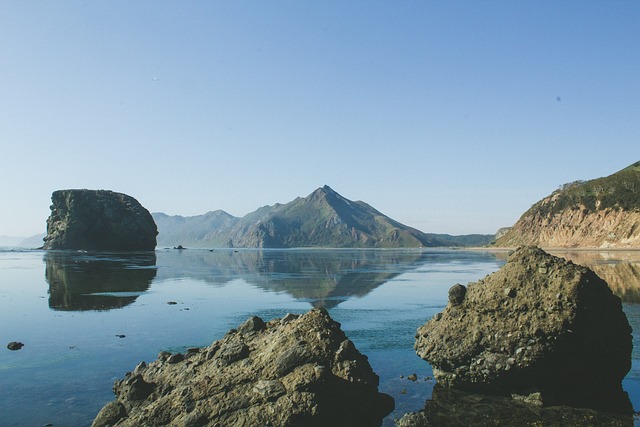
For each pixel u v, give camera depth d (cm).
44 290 4341
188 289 4628
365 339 2367
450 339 1633
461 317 1658
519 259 1606
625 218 14950
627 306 3062
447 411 1395
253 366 1354
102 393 1534
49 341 2270
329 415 1236
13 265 8081
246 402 1227
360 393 1330
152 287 4762
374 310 3300
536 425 1274
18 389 1570
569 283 1428
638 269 5859
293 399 1214
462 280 5731
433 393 1563
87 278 5644
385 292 4422
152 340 2308
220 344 1577
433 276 6391
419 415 1326
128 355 2016
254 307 3412
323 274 6894
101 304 3491
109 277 5862
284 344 1398
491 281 1636
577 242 16200
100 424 1255
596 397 1474
